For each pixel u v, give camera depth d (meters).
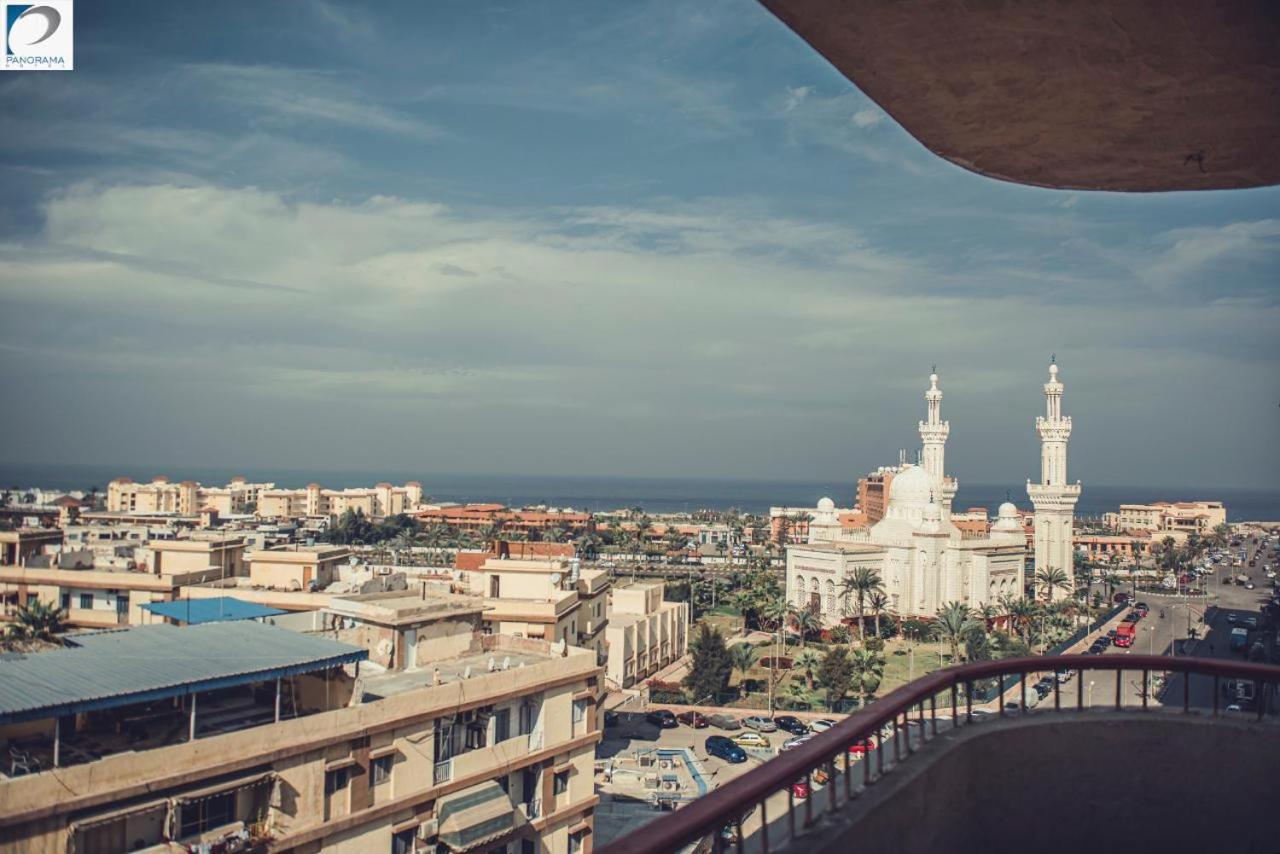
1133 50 5.27
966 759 6.66
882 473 193.00
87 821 18.23
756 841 5.22
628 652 73.44
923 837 6.12
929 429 126.62
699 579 137.62
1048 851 6.93
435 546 158.38
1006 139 6.43
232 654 23.66
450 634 32.62
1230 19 4.94
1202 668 7.30
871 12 5.02
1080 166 6.82
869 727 5.76
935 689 6.63
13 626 40.69
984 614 101.31
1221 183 6.97
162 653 23.47
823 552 103.56
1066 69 5.50
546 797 28.23
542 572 48.81
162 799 19.39
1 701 19.33
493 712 27.06
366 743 23.44
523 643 33.91
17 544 49.12
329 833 22.31
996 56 5.39
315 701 25.48
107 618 43.72
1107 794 7.07
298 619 35.81
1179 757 7.11
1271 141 6.25
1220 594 140.25
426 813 24.81
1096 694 45.94
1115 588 142.62
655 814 41.97
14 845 17.38
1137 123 6.10
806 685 73.56
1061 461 129.12
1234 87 5.58
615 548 174.50
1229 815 6.95
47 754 21.00
